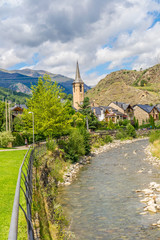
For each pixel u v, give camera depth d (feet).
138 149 176.76
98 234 43.47
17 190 16.71
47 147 112.27
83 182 84.89
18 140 167.02
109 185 78.95
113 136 251.19
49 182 74.02
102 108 350.64
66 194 70.28
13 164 68.64
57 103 131.34
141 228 45.52
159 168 102.63
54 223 42.96
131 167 108.58
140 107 392.06
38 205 38.88
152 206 55.11
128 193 68.59
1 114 192.65
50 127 126.62
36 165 69.31
